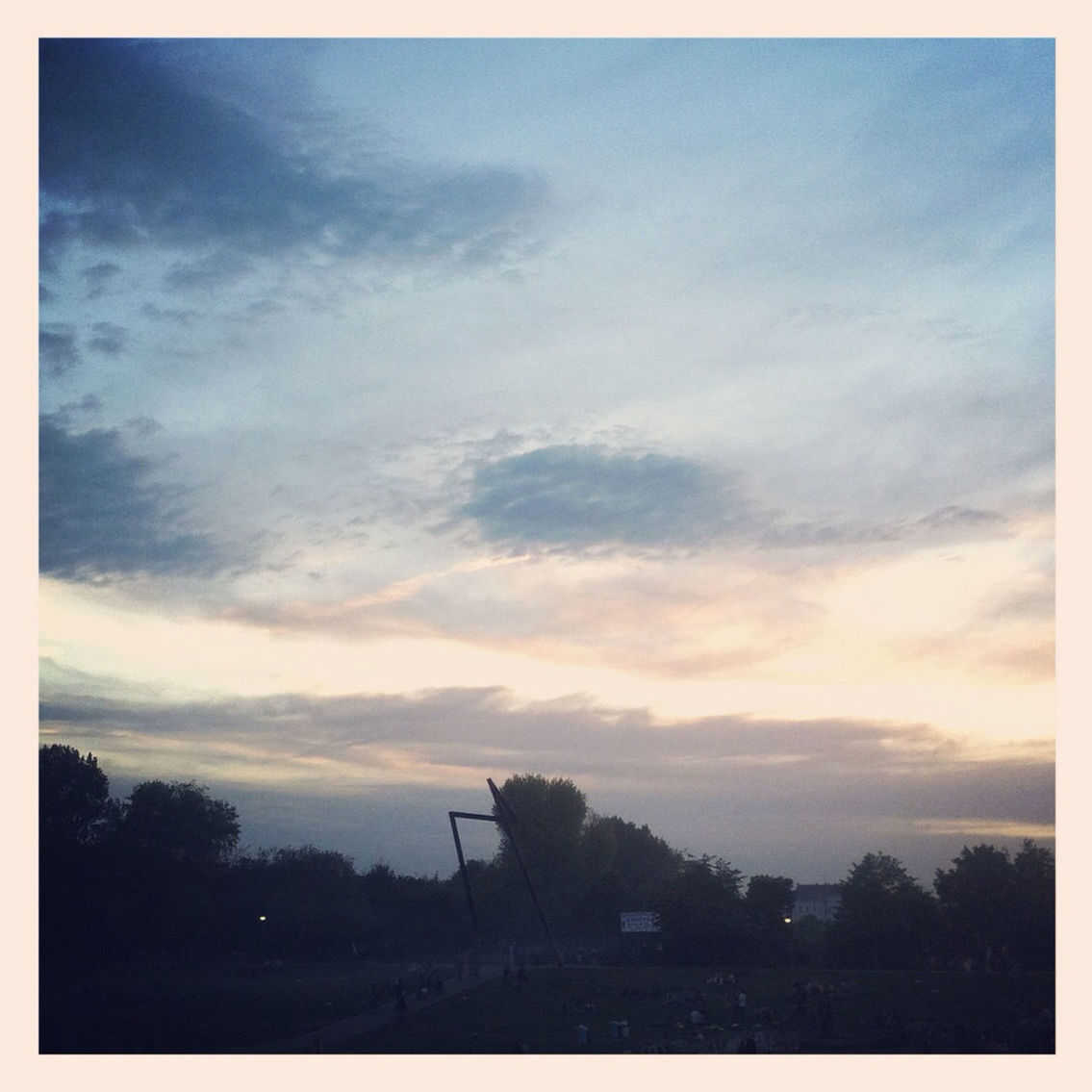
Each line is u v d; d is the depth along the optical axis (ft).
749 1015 210.59
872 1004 218.79
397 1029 205.67
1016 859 287.89
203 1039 197.06
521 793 429.38
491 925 396.57
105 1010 235.20
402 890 414.82
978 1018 202.49
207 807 412.36
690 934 300.40
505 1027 207.92
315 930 382.42
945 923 281.54
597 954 328.70
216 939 384.06
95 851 393.09
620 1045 184.75
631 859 453.99
